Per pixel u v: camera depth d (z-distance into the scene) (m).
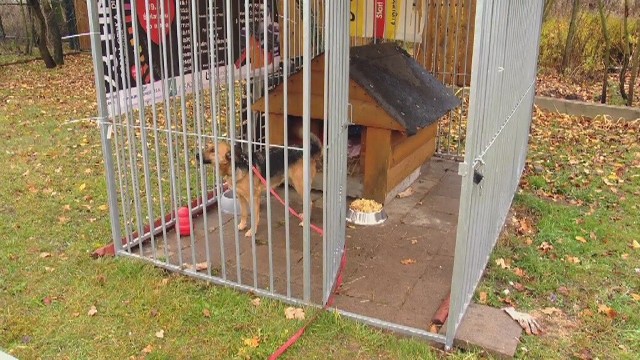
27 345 3.36
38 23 12.51
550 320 3.68
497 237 4.70
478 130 3.01
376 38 7.16
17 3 13.74
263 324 3.56
